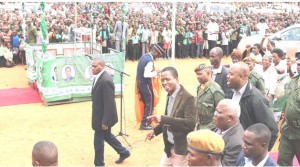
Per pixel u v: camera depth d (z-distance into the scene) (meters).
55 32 17.16
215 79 6.30
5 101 11.39
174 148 5.01
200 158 3.01
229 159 3.80
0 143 8.11
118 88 11.73
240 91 4.68
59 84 11.03
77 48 14.57
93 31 15.77
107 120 6.36
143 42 18.78
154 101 8.91
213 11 29.03
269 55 7.84
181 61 19.30
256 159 3.47
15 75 15.20
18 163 7.10
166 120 4.79
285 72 7.96
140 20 19.33
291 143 5.43
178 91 4.98
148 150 7.80
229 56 20.98
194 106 4.88
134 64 18.16
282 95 7.86
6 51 16.72
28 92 12.50
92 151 7.74
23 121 9.61
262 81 6.34
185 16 22.75
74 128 9.12
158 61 19.03
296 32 15.13
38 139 8.38
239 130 3.92
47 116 10.05
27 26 16.81
